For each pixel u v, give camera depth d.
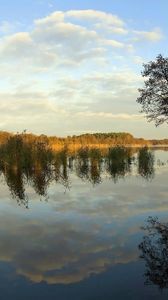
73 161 41.72
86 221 14.17
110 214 15.38
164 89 27.41
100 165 38.06
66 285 8.25
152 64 27.27
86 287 8.12
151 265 9.35
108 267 9.27
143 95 27.84
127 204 17.44
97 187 23.41
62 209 16.52
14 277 8.77
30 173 31.44
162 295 7.69
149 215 15.11
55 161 35.81
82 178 28.53
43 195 20.39
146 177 28.88
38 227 13.36
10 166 32.38
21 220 14.50
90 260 9.80
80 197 19.56
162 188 22.61
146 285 8.18
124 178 28.38
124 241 11.53
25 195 20.42
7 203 18.14
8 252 10.55
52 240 11.71
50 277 8.70
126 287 8.10
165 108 27.62
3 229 13.13
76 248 10.84
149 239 11.73
